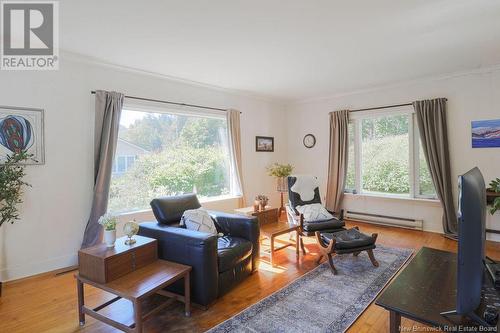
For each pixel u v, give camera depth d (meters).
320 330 1.99
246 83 4.52
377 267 3.06
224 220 3.05
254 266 2.93
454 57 3.46
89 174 3.38
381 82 4.54
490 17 2.44
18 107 2.89
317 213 3.65
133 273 2.11
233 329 2.00
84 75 3.33
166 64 3.57
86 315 2.21
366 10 2.31
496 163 3.86
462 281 1.04
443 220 4.19
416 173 4.54
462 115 4.09
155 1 2.13
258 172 5.55
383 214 4.90
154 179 4.05
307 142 5.83
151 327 2.03
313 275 2.89
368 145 5.07
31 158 2.96
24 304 2.39
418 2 2.19
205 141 4.70
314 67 3.76
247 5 2.21
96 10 2.26
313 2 2.18
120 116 3.54
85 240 3.28
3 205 2.76
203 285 2.25
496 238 3.88
